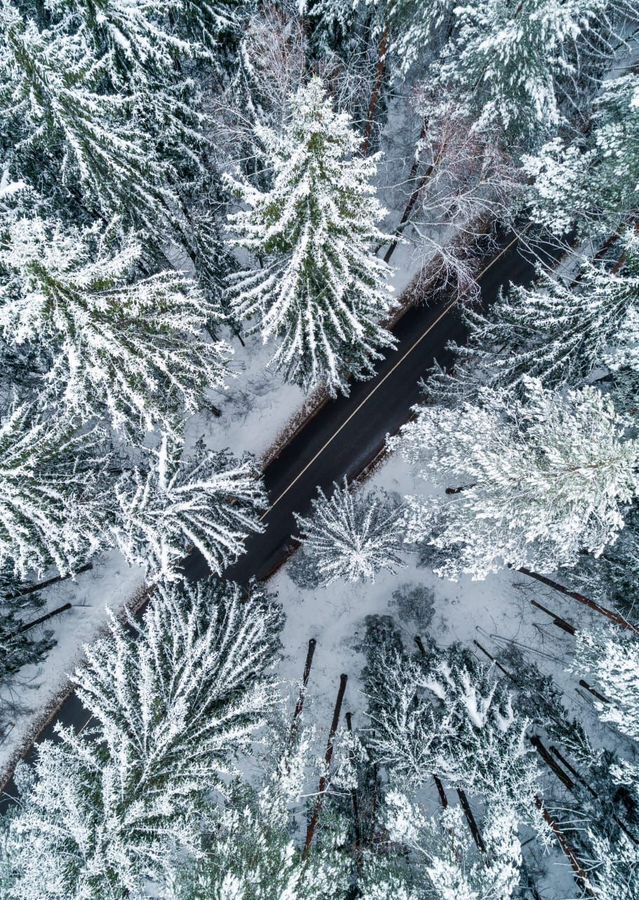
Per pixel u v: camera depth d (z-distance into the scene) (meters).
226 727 11.00
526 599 17.16
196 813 10.55
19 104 9.25
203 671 11.12
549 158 10.91
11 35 8.10
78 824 9.24
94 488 11.74
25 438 9.77
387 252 17.69
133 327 9.45
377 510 15.50
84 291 8.42
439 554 16.55
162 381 11.55
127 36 10.19
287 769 11.76
